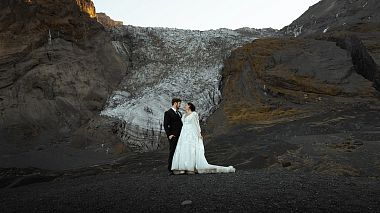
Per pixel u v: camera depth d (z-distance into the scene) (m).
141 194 6.69
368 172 8.84
